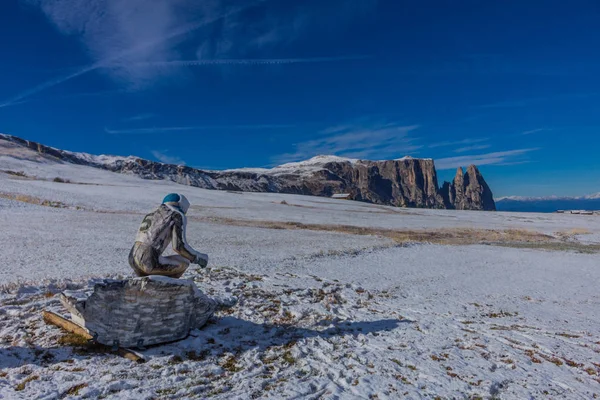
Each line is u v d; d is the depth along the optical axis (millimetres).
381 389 5957
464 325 10641
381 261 22016
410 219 61531
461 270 21031
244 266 16438
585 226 61938
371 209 81938
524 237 44281
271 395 5520
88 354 6336
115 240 20516
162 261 6996
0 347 6297
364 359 7258
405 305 12875
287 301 11375
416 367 7020
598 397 6285
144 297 6668
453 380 6500
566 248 36188
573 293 17031
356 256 22859
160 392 5348
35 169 92625
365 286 15203
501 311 13039
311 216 53031
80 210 35812
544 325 11414
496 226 56844
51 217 28375
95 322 6621
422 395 5828
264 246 23469
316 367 6762
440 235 42031
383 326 9828
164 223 6996
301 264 18766
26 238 18625
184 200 7449
